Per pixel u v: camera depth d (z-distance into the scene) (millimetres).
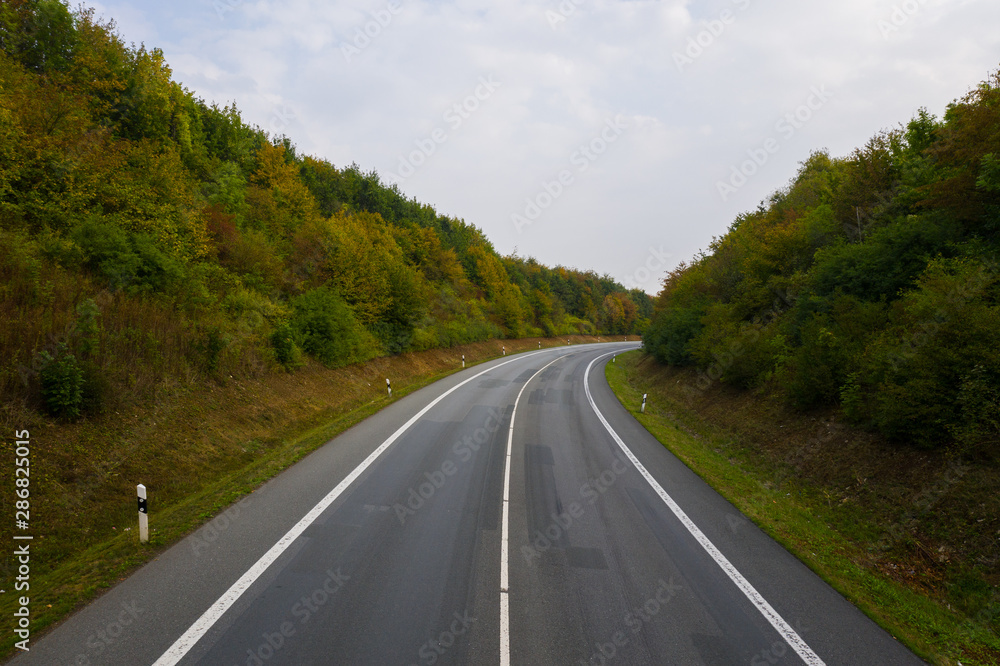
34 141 12438
